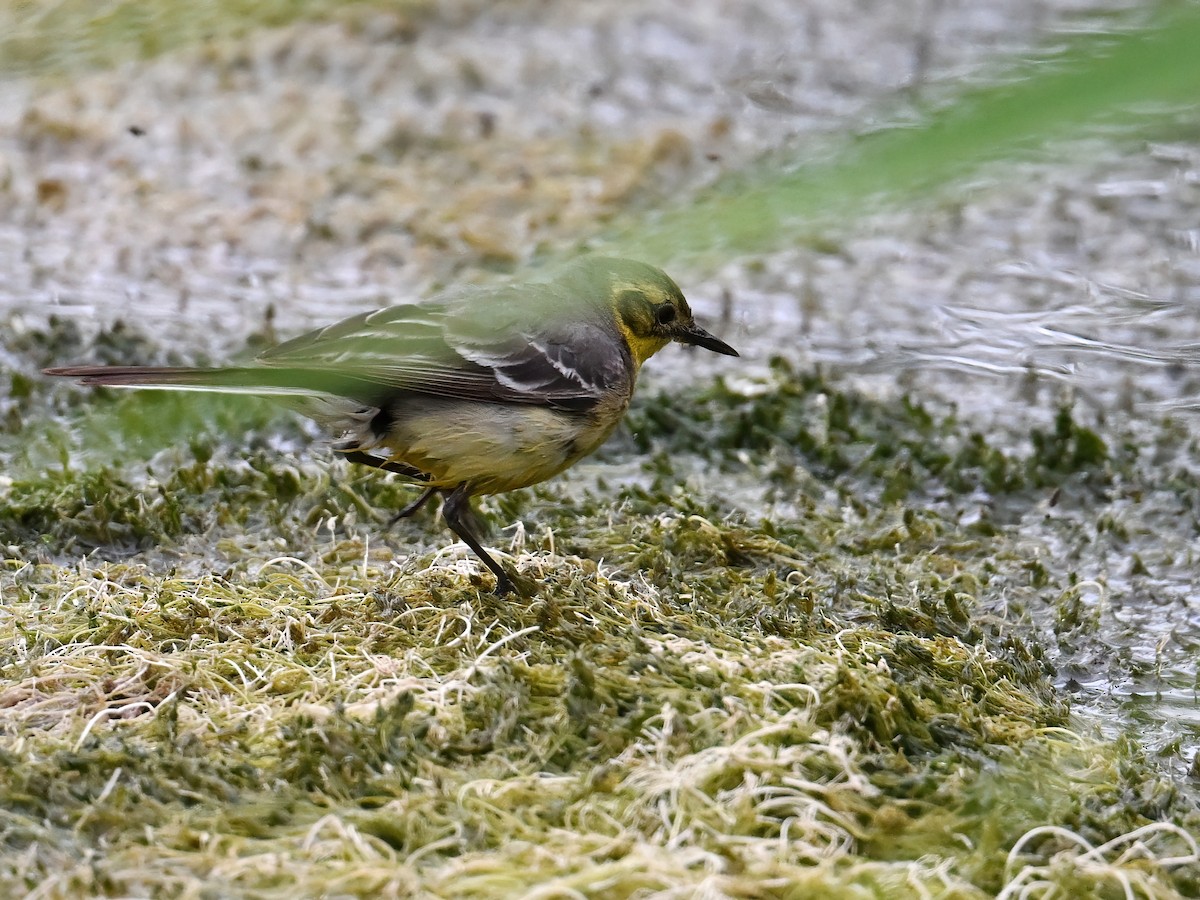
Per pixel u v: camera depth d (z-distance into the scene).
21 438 14.52
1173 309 18.20
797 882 6.73
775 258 19.80
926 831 7.41
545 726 8.27
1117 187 20.80
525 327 10.46
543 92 23.80
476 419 10.15
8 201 20.86
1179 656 11.55
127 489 13.07
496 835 7.19
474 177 21.08
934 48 23.34
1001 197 20.55
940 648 10.46
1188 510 14.01
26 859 6.70
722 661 8.93
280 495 13.24
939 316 18.31
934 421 15.92
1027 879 7.09
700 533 11.96
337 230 19.92
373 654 9.30
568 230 18.75
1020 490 14.52
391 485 13.30
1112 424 15.77
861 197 4.49
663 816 7.26
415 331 10.10
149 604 10.02
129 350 16.42
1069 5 23.95
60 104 23.19
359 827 7.15
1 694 8.61
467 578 10.45
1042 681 10.83
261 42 24.33
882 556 12.81
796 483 14.42
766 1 26.42
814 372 16.81
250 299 18.41
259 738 8.18
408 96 23.78
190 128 22.67
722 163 20.27
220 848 6.96
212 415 14.61
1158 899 7.16
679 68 24.39
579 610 9.89
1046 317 18.20
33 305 18.11
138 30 14.45
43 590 10.64
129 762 7.62
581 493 13.94
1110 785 8.52
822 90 22.84
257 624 9.70
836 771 7.80
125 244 19.84
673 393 16.28
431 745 8.05
